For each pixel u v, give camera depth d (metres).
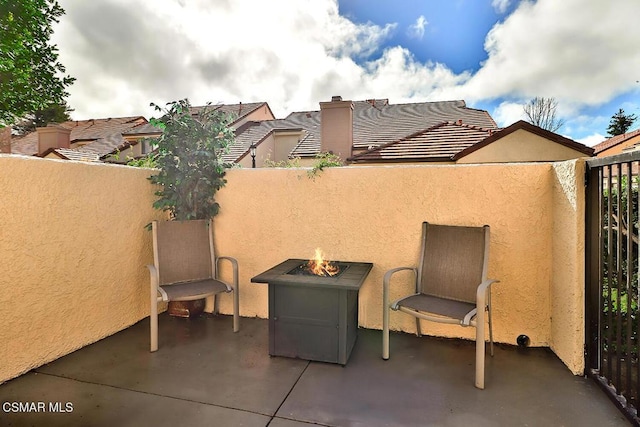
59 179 2.97
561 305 2.94
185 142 3.89
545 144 7.33
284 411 2.29
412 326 3.55
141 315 3.88
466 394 2.48
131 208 3.73
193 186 3.94
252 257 3.95
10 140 14.82
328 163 3.86
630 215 2.16
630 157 2.07
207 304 4.18
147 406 2.33
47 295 2.88
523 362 2.94
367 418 2.22
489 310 3.04
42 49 10.33
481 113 14.45
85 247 3.21
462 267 3.05
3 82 9.34
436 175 3.38
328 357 2.92
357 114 16.30
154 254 3.50
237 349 3.19
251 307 3.99
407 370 2.82
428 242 3.30
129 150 15.34
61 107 23.97
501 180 3.22
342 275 3.04
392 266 3.52
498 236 3.25
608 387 2.45
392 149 8.99
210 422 2.17
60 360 2.95
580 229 2.68
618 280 2.34
